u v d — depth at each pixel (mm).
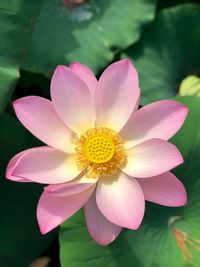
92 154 785
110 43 1014
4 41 861
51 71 988
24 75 1036
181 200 763
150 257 844
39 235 907
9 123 913
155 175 739
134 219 734
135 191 750
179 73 1052
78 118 789
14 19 868
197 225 860
